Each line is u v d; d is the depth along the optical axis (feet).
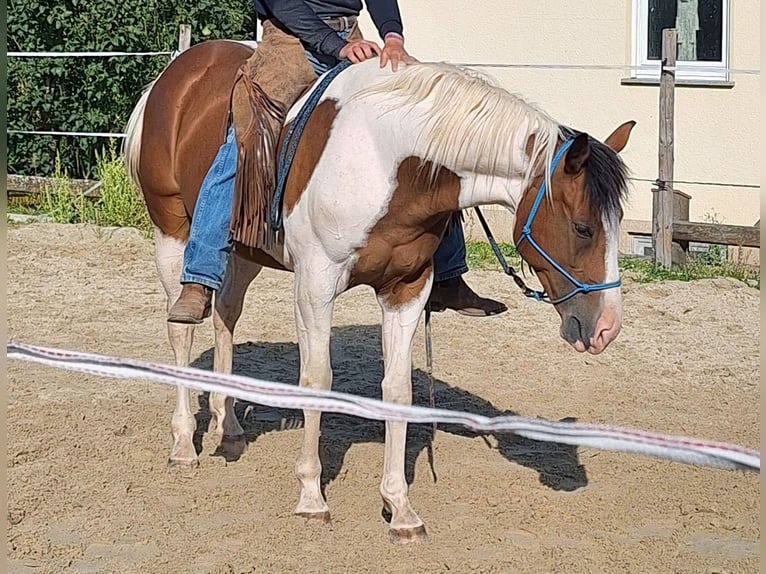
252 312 27.96
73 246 34.53
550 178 13.16
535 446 18.88
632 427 19.70
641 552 14.55
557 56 37.96
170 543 14.73
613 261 13.07
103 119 45.11
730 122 35.83
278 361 23.79
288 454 18.25
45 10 44.42
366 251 14.23
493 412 20.52
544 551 14.55
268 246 15.43
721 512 15.99
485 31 38.75
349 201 13.96
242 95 15.66
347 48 15.30
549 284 13.53
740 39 35.53
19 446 17.99
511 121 13.42
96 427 19.26
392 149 13.79
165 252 18.20
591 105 37.60
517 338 25.77
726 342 25.55
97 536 14.97
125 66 44.24
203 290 15.87
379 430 19.62
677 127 36.55
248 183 15.08
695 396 21.77
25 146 45.39
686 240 33.27
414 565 14.10
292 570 13.93
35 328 25.96
